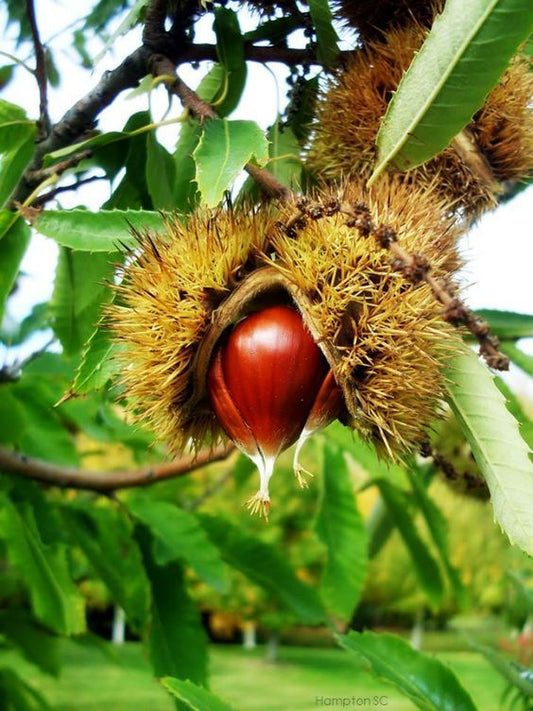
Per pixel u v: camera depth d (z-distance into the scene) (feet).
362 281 0.54
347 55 0.71
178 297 0.58
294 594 1.09
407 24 0.69
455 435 0.99
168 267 0.58
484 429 0.57
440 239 0.57
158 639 0.93
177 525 1.01
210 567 0.99
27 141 0.75
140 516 1.00
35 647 1.38
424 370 0.55
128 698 3.92
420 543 1.17
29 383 1.29
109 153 0.80
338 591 1.08
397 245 0.49
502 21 0.54
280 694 4.34
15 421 1.14
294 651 7.17
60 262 0.82
